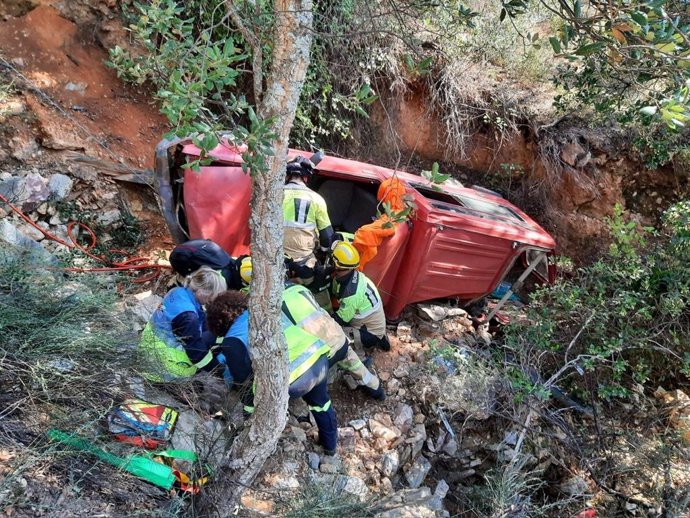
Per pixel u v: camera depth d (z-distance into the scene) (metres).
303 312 4.16
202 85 2.23
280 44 2.57
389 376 5.11
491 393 4.99
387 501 3.87
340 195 5.48
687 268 5.44
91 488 3.22
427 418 5.00
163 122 6.11
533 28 7.58
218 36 5.89
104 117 5.76
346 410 4.80
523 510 4.42
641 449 5.16
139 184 5.65
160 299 4.83
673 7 2.66
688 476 5.20
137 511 3.16
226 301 3.87
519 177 7.39
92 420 3.38
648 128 6.98
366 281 4.76
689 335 5.49
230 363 3.76
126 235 5.46
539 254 5.57
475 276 5.33
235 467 3.44
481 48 7.20
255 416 3.31
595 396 5.62
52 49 5.75
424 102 7.02
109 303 4.02
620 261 6.00
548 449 5.08
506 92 7.18
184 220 4.88
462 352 5.29
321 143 6.75
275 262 2.91
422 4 3.05
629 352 5.85
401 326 5.47
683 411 5.63
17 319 3.52
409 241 5.04
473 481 4.97
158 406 3.70
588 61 2.96
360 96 2.67
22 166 5.23
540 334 5.27
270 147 2.29
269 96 2.64
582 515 4.85
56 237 5.14
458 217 5.04
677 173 7.23
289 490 3.83
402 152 7.12
